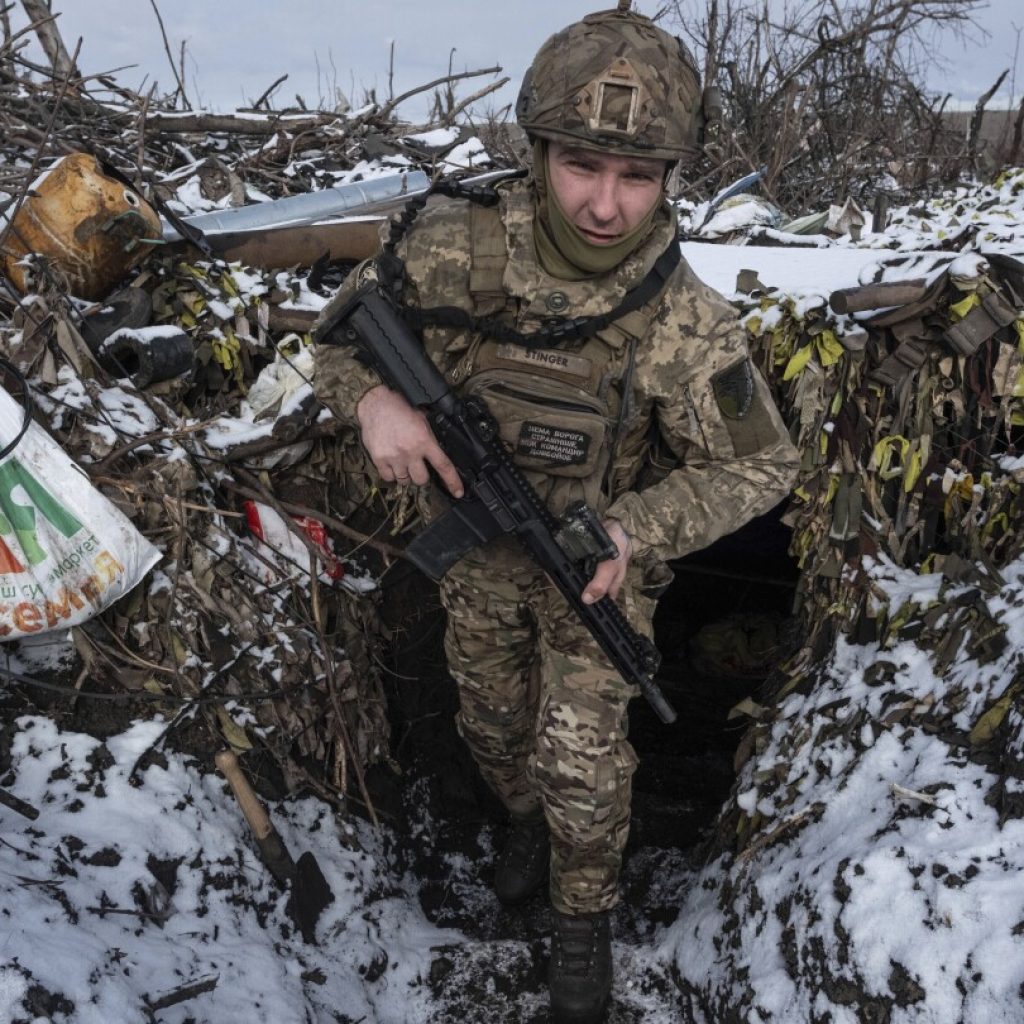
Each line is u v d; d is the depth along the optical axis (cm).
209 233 304
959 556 246
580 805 208
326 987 220
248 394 280
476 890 284
